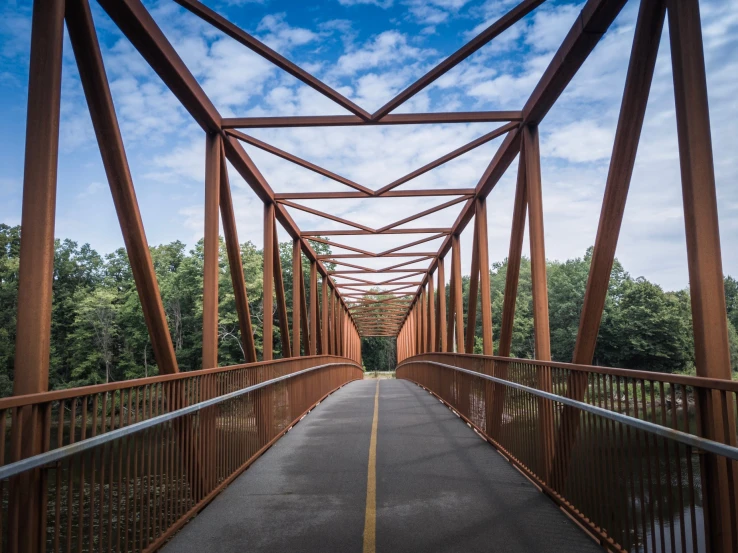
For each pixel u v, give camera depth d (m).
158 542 4.43
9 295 37.81
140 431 4.34
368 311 55.69
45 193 4.51
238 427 7.21
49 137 4.58
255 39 8.48
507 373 7.85
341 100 9.77
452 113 10.52
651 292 30.52
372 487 6.25
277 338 49.34
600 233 6.78
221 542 4.60
